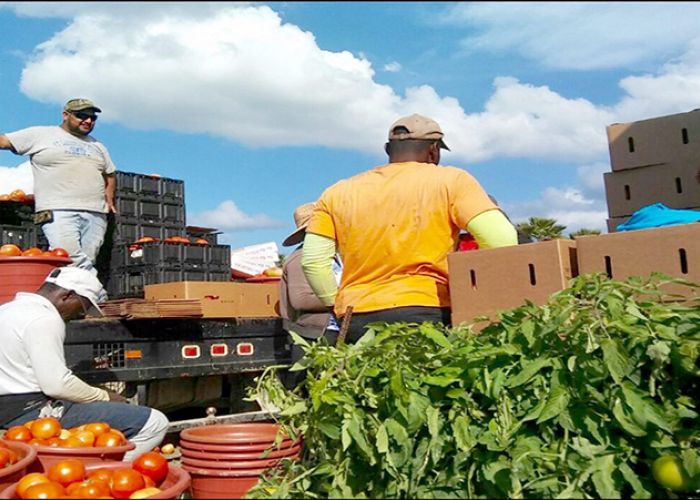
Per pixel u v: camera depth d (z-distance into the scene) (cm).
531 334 255
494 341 276
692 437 237
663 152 439
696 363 245
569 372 248
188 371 493
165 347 484
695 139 428
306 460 294
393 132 367
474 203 333
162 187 708
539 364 248
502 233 328
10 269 466
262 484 272
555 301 266
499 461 236
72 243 604
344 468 258
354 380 270
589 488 236
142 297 628
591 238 301
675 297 278
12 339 372
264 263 845
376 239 346
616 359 239
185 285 528
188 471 288
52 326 376
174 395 506
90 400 386
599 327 251
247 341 534
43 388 368
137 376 466
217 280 678
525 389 254
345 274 362
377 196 349
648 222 340
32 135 601
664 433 236
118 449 310
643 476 239
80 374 440
